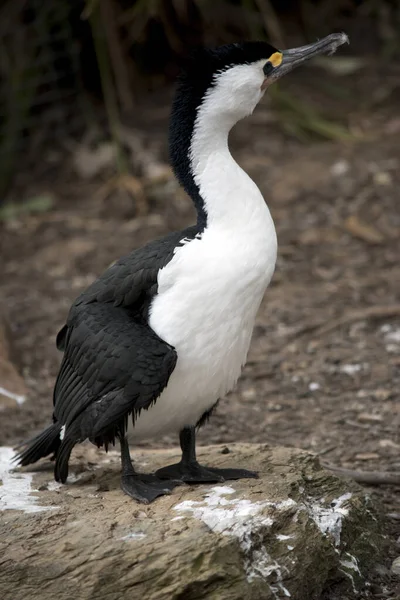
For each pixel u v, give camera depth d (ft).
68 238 53.31
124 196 56.49
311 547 22.54
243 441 33.42
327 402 36.19
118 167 58.13
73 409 23.57
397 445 32.42
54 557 21.01
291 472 25.04
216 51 24.02
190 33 65.98
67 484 25.48
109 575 20.68
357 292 45.29
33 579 20.80
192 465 24.90
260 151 58.90
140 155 59.00
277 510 22.63
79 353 23.57
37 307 46.50
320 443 32.89
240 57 23.95
